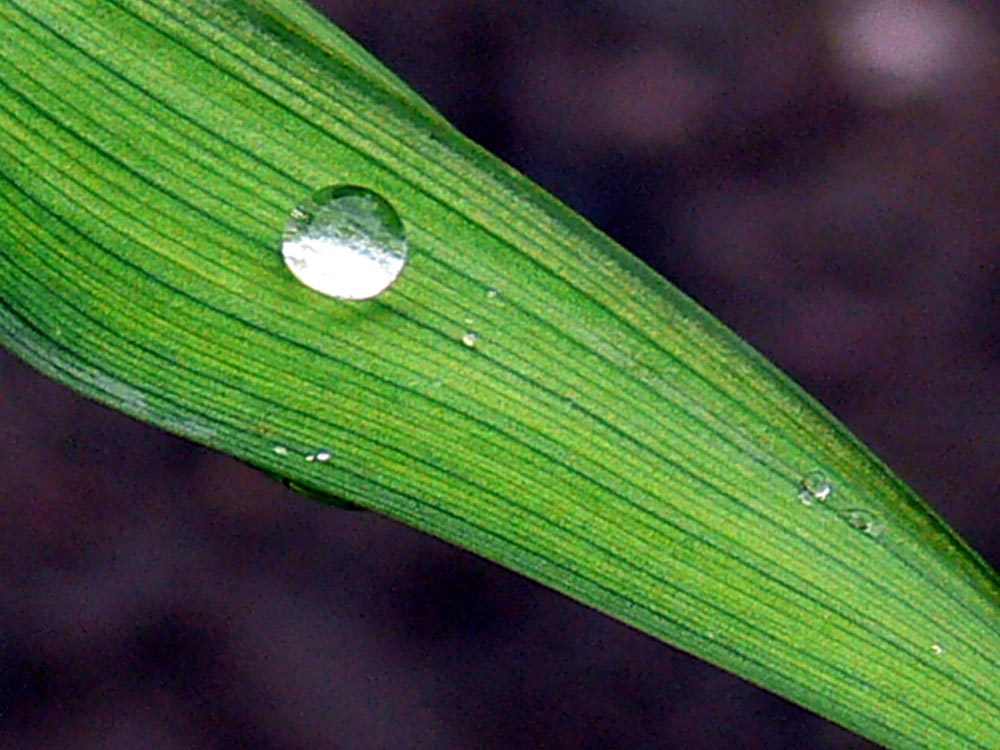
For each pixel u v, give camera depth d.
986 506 0.21
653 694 0.21
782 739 0.20
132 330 0.11
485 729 0.20
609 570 0.11
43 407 0.21
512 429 0.11
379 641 0.21
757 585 0.12
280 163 0.11
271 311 0.11
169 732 0.20
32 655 0.20
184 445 0.21
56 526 0.20
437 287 0.11
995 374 0.21
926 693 0.12
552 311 0.11
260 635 0.20
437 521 0.11
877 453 0.21
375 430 0.11
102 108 0.11
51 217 0.11
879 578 0.12
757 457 0.11
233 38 0.11
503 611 0.21
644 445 0.11
